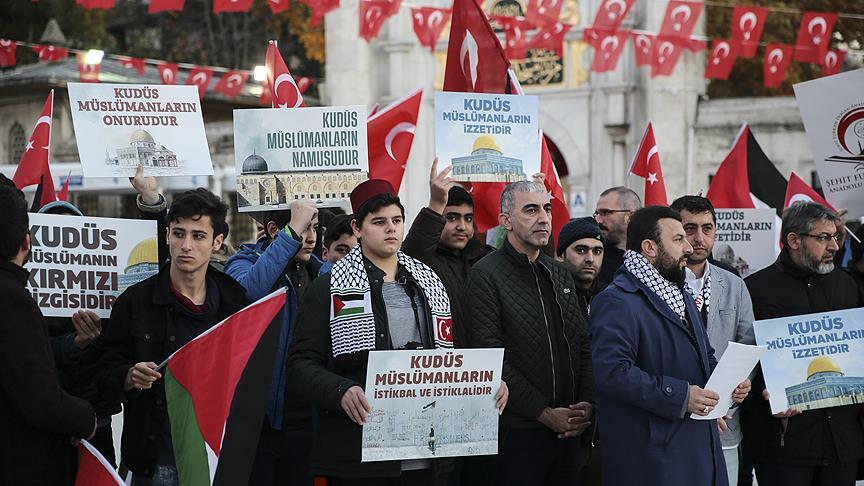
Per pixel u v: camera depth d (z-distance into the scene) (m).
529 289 6.78
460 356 5.78
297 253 6.87
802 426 7.23
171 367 5.72
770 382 7.05
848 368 7.08
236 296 6.23
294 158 7.29
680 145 27.84
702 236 7.35
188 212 5.98
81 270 6.51
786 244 7.58
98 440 7.08
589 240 7.62
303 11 40.22
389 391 5.68
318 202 7.30
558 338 6.82
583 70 28.83
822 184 9.20
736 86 36.09
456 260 7.65
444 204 6.91
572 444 6.82
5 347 4.95
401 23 29.81
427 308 6.02
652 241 6.36
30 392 4.93
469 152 7.64
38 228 6.43
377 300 5.96
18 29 41.28
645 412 6.20
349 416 5.65
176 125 7.01
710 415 6.06
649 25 27.34
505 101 7.74
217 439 5.57
